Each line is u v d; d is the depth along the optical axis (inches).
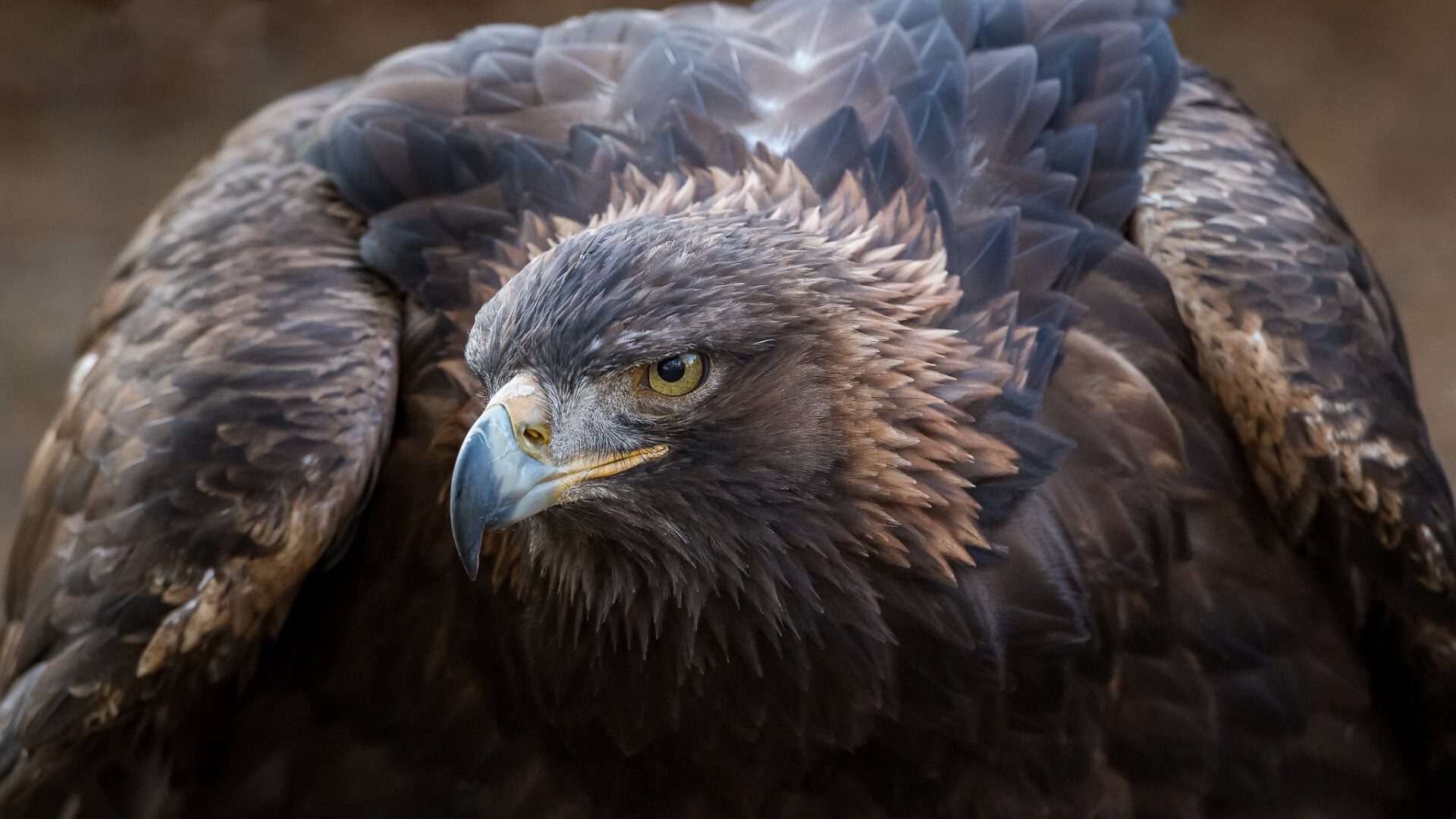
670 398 238.2
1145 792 292.4
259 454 277.9
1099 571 276.2
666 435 240.2
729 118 291.4
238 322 295.7
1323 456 283.4
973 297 269.1
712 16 338.0
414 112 319.3
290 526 277.4
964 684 268.7
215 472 278.1
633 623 264.4
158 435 285.0
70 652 283.4
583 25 338.6
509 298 240.7
